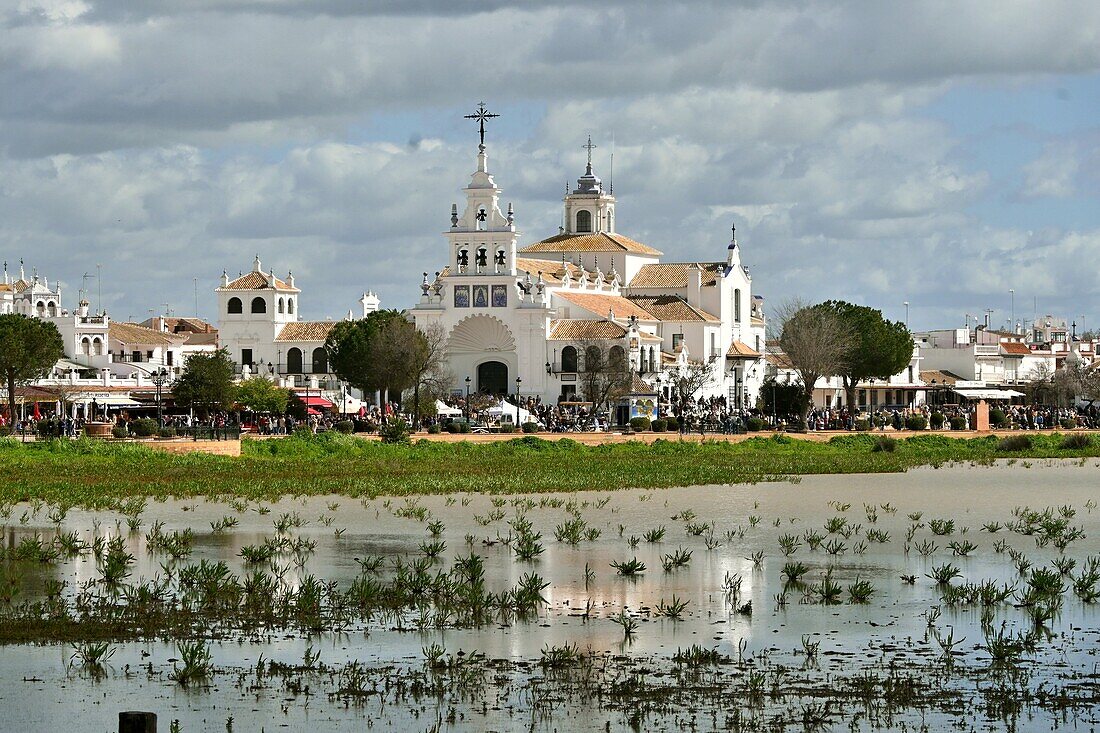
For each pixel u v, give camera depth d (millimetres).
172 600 148000
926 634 134125
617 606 146625
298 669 122375
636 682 118688
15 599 148125
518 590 152375
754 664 124000
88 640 131125
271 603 146250
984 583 159250
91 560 172125
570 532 190000
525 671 122188
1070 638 132250
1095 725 108750
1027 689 116812
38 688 117250
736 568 169125
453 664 123688
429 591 152125
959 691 116312
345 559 175125
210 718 110312
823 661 124875
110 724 109000
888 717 110250
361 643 130750
